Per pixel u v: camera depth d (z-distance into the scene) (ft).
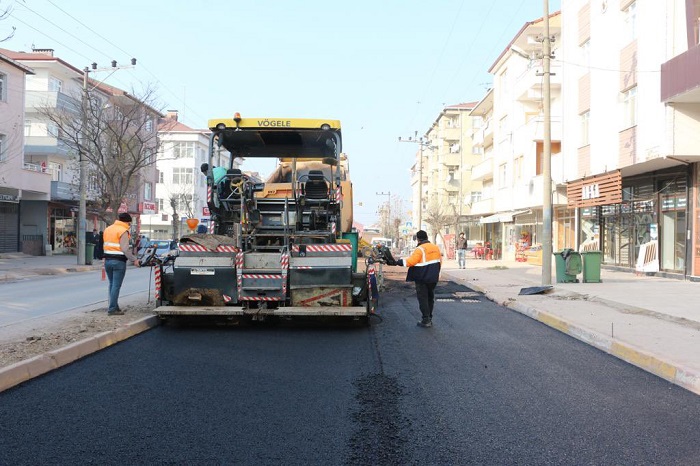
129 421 15.62
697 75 45.39
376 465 12.89
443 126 201.46
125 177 95.20
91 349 24.04
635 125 58.29
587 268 54.39
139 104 94.07
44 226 115.65
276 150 35.50
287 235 30.60
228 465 12.79
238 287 29.43
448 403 17.71
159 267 30.66
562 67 80.23
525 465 12.98
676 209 58.95
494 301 45.78
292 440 14.38
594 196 68.90
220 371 21.24
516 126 103.19
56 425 15.23
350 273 29.60
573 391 19.26
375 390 19.04
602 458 13.42
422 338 28.68
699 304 38.17
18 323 28.27
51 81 119.85
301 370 21.61
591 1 70.28
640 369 22.58
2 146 94.53
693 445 14.30
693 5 49.70
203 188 223.71
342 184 36.27
